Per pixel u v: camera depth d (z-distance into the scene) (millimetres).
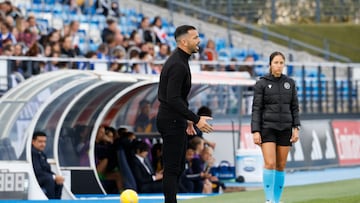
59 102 37656
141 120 43688
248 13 85125
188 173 42438
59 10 61938
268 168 29766
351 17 89875
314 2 89375
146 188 40594
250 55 66500
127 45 56625
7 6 54344
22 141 36438
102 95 39125
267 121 29656
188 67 25859
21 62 46656
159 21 63281
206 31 77438
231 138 50781
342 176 53375
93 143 38969
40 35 54500
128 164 40656
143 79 39594
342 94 64438
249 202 33000
